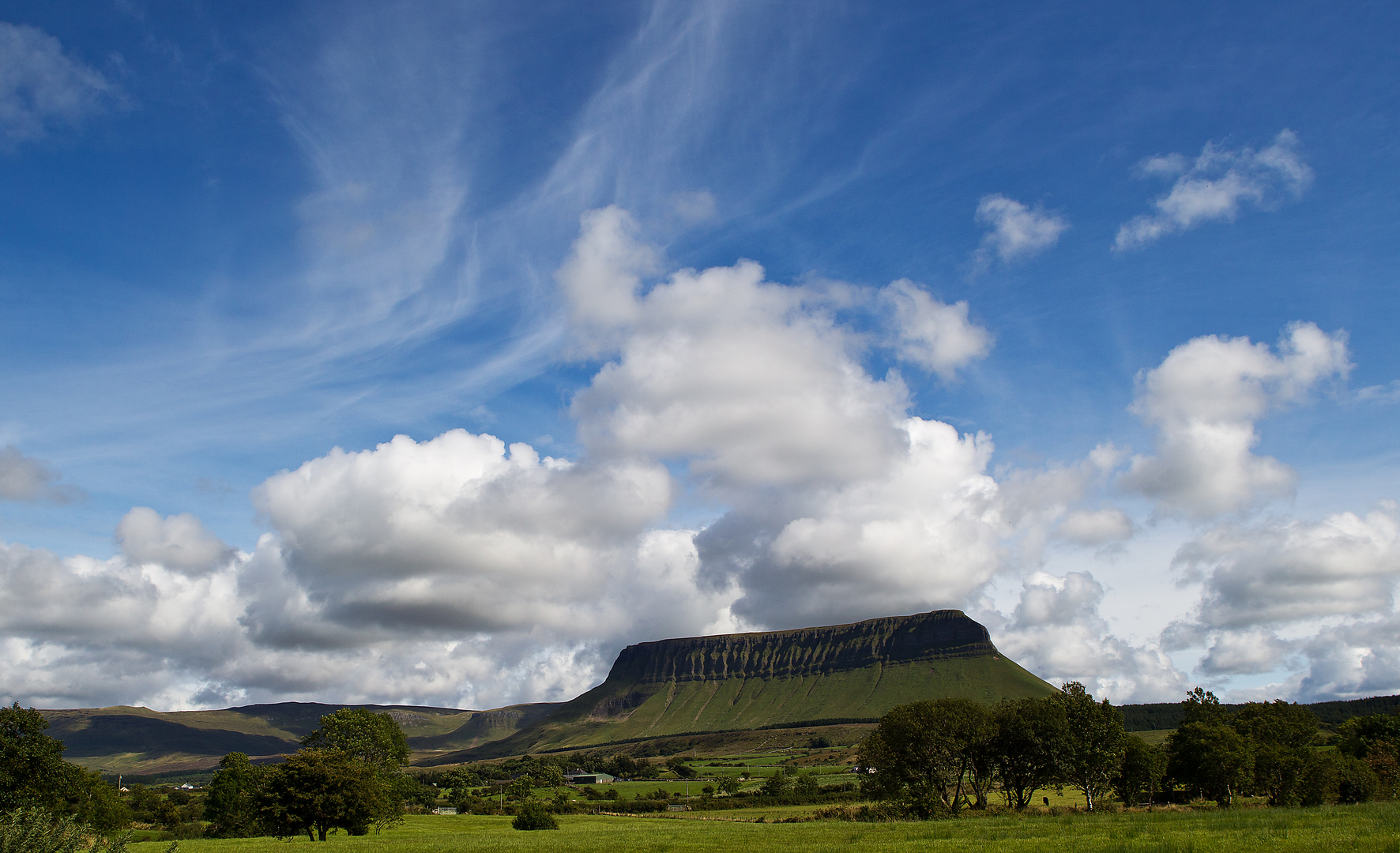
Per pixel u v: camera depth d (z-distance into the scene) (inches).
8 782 2257.6
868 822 2741.1
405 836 2915.8
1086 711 3759.8
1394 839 1196.5
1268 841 1264.8
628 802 7293.3
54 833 813.9
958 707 3848.4
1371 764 3506.4
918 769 3651.6
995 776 3919.8
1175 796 4330.7
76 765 2514.8
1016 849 1395.2
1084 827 1817.2
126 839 843.4
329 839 2910.9
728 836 2145.7
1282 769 3272.6
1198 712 4603.8
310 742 4109.3
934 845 1546.5
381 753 4163.4
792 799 6850.4
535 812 4308.6
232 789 4333.2
